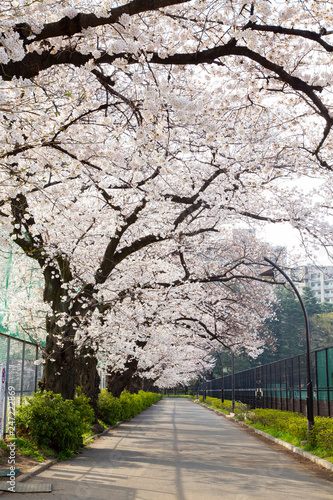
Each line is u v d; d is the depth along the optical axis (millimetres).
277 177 15031
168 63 6949
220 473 10586
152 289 17781
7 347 14281
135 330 17906
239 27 7238
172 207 17953
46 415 12102
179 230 16953
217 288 24531
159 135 7207
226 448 15812
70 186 9594
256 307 25781
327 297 101438
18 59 5625
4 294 14844
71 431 12539
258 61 6910
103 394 24234
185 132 11820
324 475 10922
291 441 16984
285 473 11016
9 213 8727
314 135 13180
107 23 5992
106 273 14016
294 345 70250
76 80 10820
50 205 12117
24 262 16281
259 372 35188
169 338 25156
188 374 64750
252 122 11039
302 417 19828
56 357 13672
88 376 19438
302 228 16000
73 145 8633
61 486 8312
